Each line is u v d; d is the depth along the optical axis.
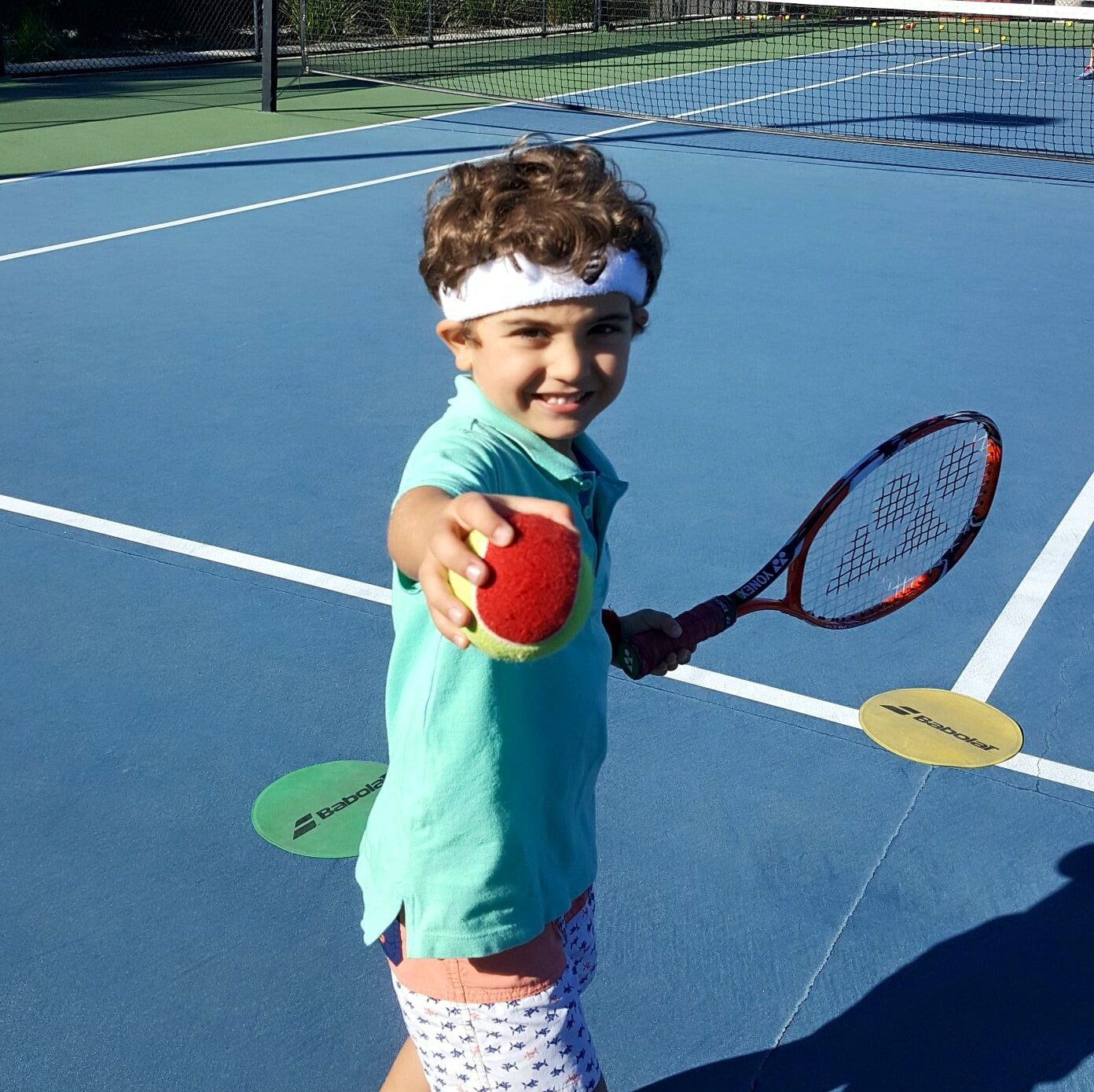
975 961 2.61
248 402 5.62
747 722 3.37
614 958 2.60
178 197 9.65
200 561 4.18
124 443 5.14
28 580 4.03
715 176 10.88
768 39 22.42
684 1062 2.38
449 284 1.55
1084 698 3.52
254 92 15.18
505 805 1.61
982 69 19.22
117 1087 2.30
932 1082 2.34
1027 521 4.54
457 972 1.67
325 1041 2.40
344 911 2.71
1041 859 2.89
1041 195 10.43
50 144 11.52
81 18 18.53
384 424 5.40
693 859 2.87
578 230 1.46
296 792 3.07
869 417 5.55
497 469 1.54
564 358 1.52
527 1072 1.69
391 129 12.94
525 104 14.39
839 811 3.04
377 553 4.27
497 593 1.18
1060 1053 2.41
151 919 2.68
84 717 3.34
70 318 6.74
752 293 7.42
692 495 4.73
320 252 8.19
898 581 3.47
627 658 2.05
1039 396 5.83
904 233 9.01
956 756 3.25
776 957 2.62
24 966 2.55
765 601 2.36
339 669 3.58
